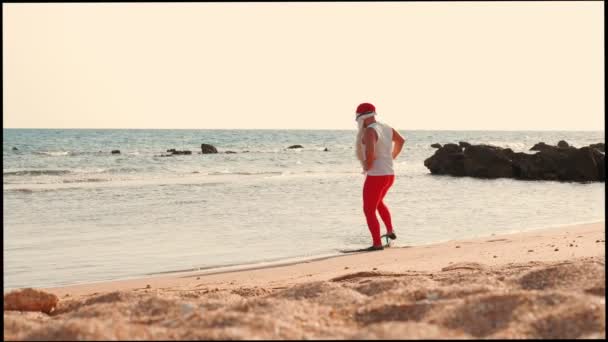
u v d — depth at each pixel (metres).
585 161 25.91
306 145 68.38
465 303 3.59
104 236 9.84
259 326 3.30
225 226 10.93
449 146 29.00
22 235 9.90
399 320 3.60
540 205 14.65
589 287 4.05
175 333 3.23
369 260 7.50
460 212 13.06
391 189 19.09
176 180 22.89
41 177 25.09
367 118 9.09
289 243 9.24
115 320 3.80
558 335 3.13
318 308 3.86
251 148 59.66
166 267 7.52
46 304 4.70
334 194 16.84
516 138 110.56
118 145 61.00
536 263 6.02
